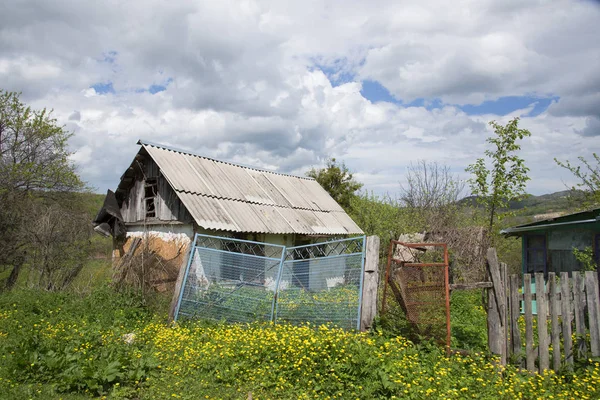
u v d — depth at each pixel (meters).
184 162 15.80
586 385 5.68
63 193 20.33
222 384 6.24
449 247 14.45
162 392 5.96
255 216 15.48
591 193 14.44
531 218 17.30
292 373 6.36
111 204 16.02
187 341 8.03
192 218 13.66
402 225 19.22
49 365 6.38
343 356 6.43
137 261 11.88
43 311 10.37
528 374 6.25
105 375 6.13
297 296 9.32
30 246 14.92
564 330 6.37
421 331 7.47
